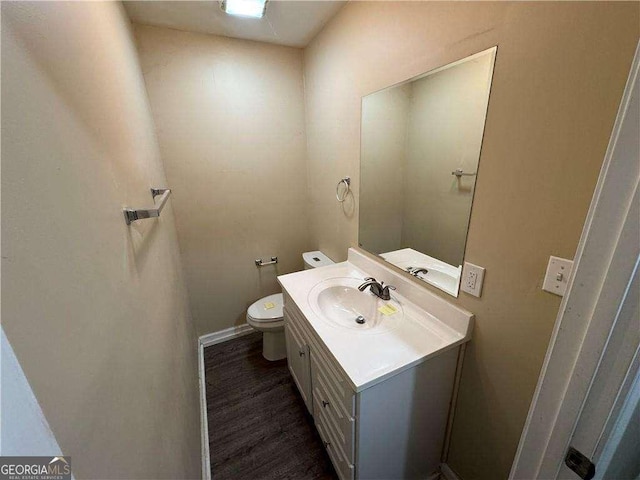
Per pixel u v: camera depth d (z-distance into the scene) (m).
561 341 0.55
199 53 1.74
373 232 1.54
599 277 0.47
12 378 0.28
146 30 1.59
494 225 0.88
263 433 1.55
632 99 0.40
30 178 0.36
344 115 1.62
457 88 0.93
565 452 0.57
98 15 0.84
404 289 1.33
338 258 1.98
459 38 0.89
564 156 0.68
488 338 0.96
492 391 0.99
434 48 0.99
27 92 0.38
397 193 1.31
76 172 0.51
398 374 0.94
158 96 1.70
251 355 2.18
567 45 0.63
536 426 0.63
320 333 1.10
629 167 0.42
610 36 0.57
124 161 0.88
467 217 0.97
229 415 1.67
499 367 0.95
